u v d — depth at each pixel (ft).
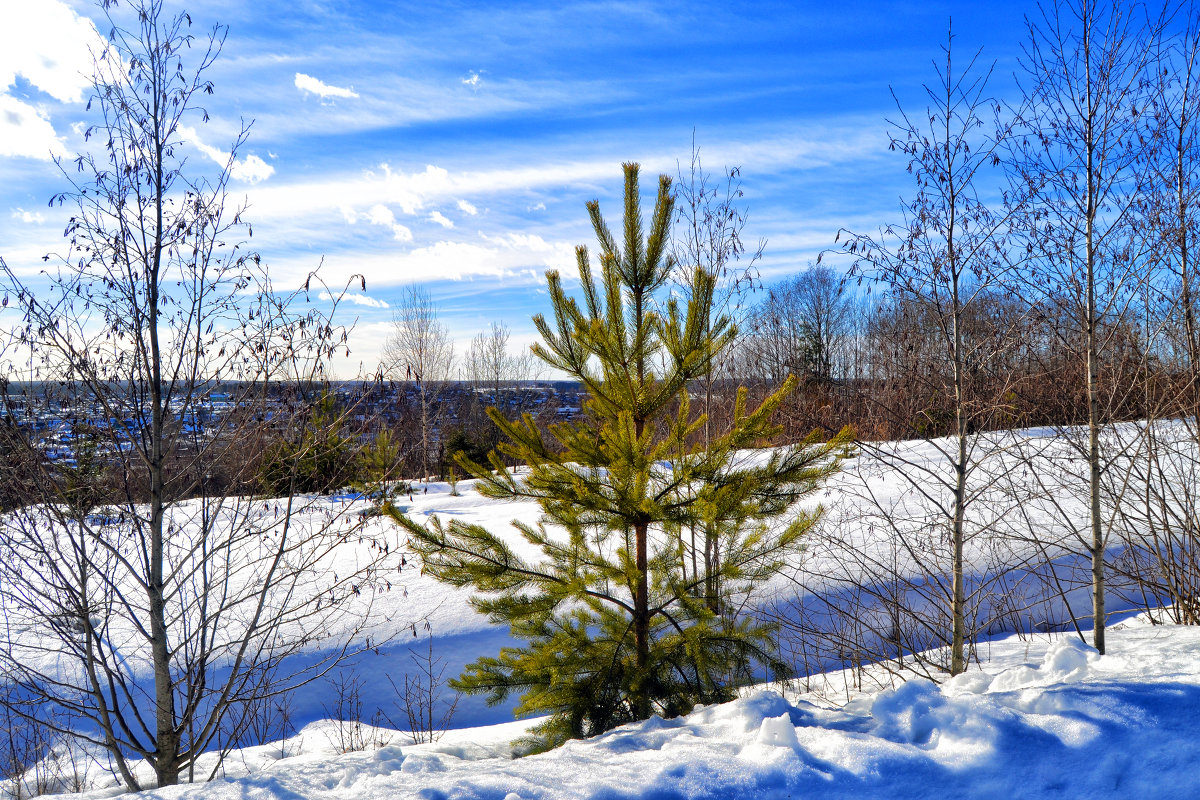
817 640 21.27
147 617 23.47
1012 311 18.07
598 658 15.15
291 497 15.71
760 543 15.47
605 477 15.78
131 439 14.49
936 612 22.86
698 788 9.43
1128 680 11.18
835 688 19.70
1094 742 9.43
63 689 19.94
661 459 15.38
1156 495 19.62
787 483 15.29
